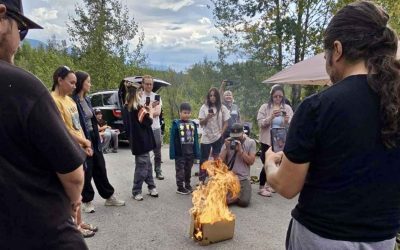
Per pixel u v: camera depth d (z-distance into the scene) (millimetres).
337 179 1275
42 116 1246
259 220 4625
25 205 1254
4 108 1187
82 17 18516
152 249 3717
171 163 8531
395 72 1240
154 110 6500
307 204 1355
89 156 4098
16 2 1325
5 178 1218
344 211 1274
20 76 1233
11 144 1213
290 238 1477
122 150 10664
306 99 1336
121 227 4297
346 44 1306
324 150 1280
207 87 17984
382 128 1240
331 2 12141
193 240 3924
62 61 20625
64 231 1354
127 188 6105
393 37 1296
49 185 1318
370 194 1270
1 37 1297
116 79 18656
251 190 5734
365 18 1287
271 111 5699
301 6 12938
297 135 1309
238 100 13859
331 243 1287
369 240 1284
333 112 1249
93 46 18391
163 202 5316
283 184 1380
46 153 1271
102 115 10461
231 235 3980
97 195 5641
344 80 1317
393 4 8125
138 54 19719
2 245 1245
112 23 18781
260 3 13516
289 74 5332
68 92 3684
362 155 1246
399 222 1355
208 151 6227
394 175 1288
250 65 14141
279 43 13633
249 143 5230
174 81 22250
